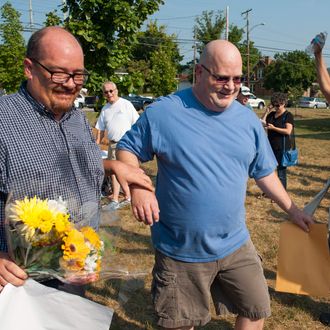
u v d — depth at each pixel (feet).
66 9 19.17
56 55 5.86
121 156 8.07
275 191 8.72
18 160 5.87
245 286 8.13
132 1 19.69
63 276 5.55
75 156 6.51
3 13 44.57
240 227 8.23
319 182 28.58
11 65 41.73
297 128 72.28
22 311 5.30
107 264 6.05
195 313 8.24
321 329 11.45
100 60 19.80
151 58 104.47
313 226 9.02
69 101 6.21
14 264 5.40
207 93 7.51
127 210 20.17
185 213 7.72
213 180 7.59
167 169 7.84
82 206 6.16
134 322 11.48
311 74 164.76
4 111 5.98
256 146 8.22
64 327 5.52
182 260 7.96
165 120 7.70
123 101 21.50
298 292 9.08
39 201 5.46
